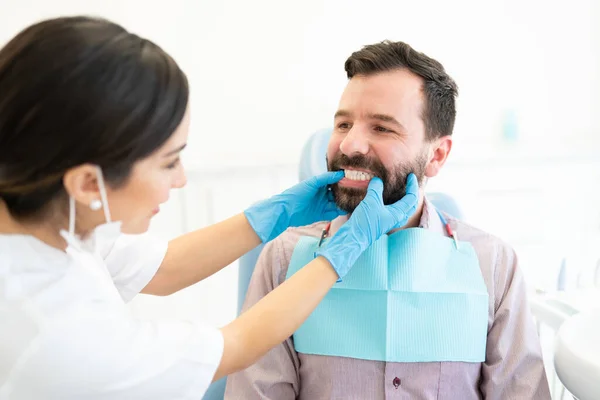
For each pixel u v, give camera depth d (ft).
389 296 2.96
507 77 6.93
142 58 1.89
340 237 2.69
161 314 6.60
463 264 3.11
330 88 6.46
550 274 6.52
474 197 6.99
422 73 2.96
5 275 2.02
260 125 6.35
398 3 6.40
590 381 2.19
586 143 7.13
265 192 6.51
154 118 1.93
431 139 3.10
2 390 1.97
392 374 2.94
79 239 2.35
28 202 2.02
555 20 6.84
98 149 1.87
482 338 3.01
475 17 6.64
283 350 3.13
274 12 6.08
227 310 6.85
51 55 1.77
